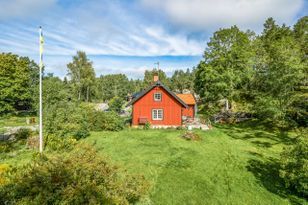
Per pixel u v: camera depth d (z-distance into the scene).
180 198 10.58
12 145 18.03
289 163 11.84
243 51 36.84
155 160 15.64
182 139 21.88
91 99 83.56
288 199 10.95
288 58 24.53
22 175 8.07
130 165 14.52
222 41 38.97
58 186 7.13
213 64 39.69
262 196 11.14
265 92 28.92
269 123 28.69
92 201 6.75
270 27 49.22
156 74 31.11
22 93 44.38
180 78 101.44
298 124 26.36
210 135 24.30
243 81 40.09
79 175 7.78
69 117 20.84
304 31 40.53
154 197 10.53
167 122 28.88
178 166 14.64
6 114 42.25
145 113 28.98
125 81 120.31
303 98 27.77
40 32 15.16
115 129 25.53
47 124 19.20
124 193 8.59
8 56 42.78
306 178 10.98
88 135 22.75
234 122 32.16
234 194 11.23
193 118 35.47
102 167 9.02
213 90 40.41
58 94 36.19
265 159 16.70
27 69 47.38
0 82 39.66
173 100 28.81
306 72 26.09
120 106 51.59
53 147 16.36
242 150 18.95
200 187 11.80
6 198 6.68
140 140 21.19
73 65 66.06
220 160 16.16
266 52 40.28
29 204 6.36
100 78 111.81
